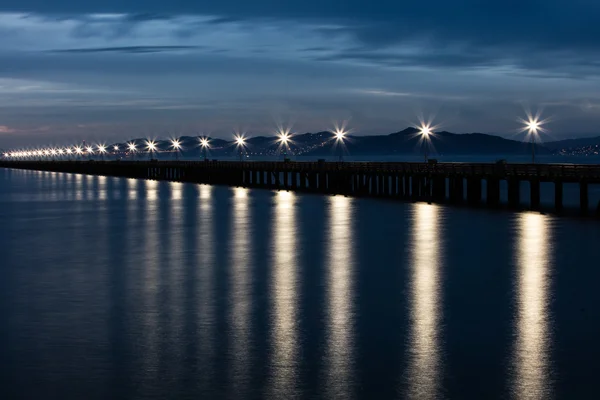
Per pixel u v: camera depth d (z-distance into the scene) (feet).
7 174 560.61
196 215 182.19
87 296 89.30
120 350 67.72
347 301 84.38
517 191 179.11
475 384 59.00
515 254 112.37
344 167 243.19
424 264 106.11
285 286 92.79
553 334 70.85
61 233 151.02
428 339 69.72
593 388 58.03
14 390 58.80
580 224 143.33
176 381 60.34
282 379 60.49
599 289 88.99
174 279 98.48
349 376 60.85
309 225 154.30
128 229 155.74
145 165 427.74
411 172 210.18
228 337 71.05
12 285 96.43
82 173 559.38
